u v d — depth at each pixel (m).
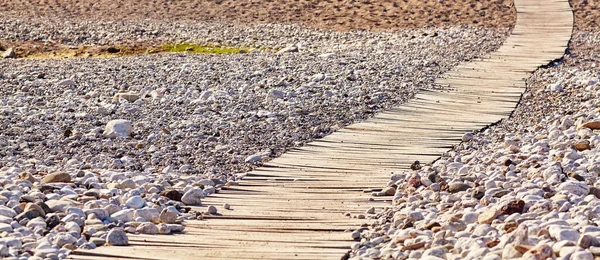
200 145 13.67
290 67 23.48
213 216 8.96
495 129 14.87
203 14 40.97
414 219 8.32
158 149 13.49
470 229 7.54
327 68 23.11
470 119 15.77
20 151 13.31
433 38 33.25
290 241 7.79
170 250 7.43
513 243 6.34
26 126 15.49
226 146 13.52
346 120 15.78
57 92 20.06
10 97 19.25
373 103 17.67
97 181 10.69
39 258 6.83
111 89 20.30
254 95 18.77
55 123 15.88
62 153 13.21
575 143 12.50
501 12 39.31
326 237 7.93
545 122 15.48
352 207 9.31
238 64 24.56
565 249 6.05
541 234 6.82
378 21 38.88
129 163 12.45
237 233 8.17
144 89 19.91
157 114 16.83
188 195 9.67
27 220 8.29
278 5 42.66
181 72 22.88
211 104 17.81
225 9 42.03
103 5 43.06
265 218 8.84
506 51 27.95
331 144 13.53
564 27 34.50
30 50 32.09
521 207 8.09
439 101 17.92
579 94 18.61
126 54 31.97
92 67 24.69
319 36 35.44
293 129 14.96
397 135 14.21
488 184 9.75
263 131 14.84
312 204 9.52
